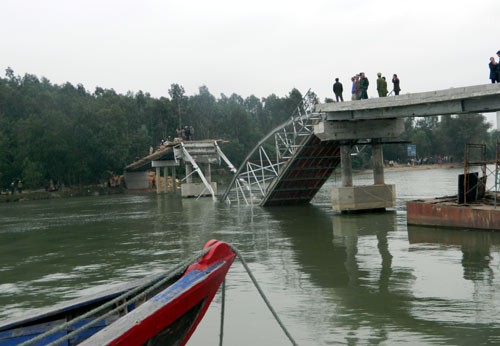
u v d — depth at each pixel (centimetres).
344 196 3547
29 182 9419
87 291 1752
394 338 1125
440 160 14788
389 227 2816
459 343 1080
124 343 750
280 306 1412
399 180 8569
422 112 3003
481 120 14262
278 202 4569
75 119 10556
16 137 9962
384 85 3231
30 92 12475
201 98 18600
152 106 14425
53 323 954
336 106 3300
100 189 10200
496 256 1891
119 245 2755
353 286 1588
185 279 866
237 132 14788
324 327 1222
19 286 1892
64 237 3269
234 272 1875
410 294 1462
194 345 1148
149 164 9638
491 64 2673
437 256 1958
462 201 2655
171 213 4612
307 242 2486
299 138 7131
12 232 3738
